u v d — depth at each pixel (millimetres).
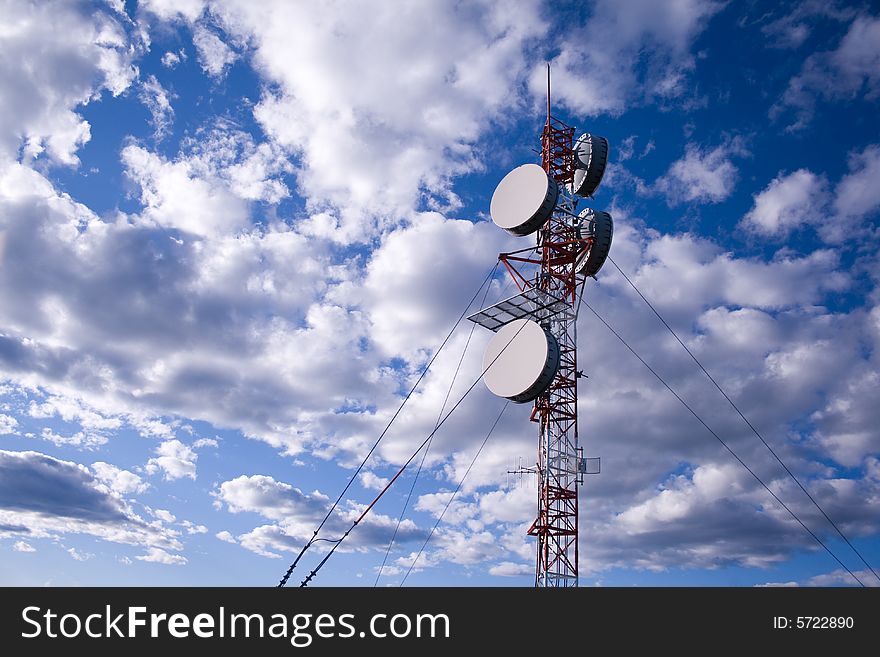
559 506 70375
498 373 68750
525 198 74375
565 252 78812
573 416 73062
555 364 66562
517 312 74938
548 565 68312
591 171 80375
